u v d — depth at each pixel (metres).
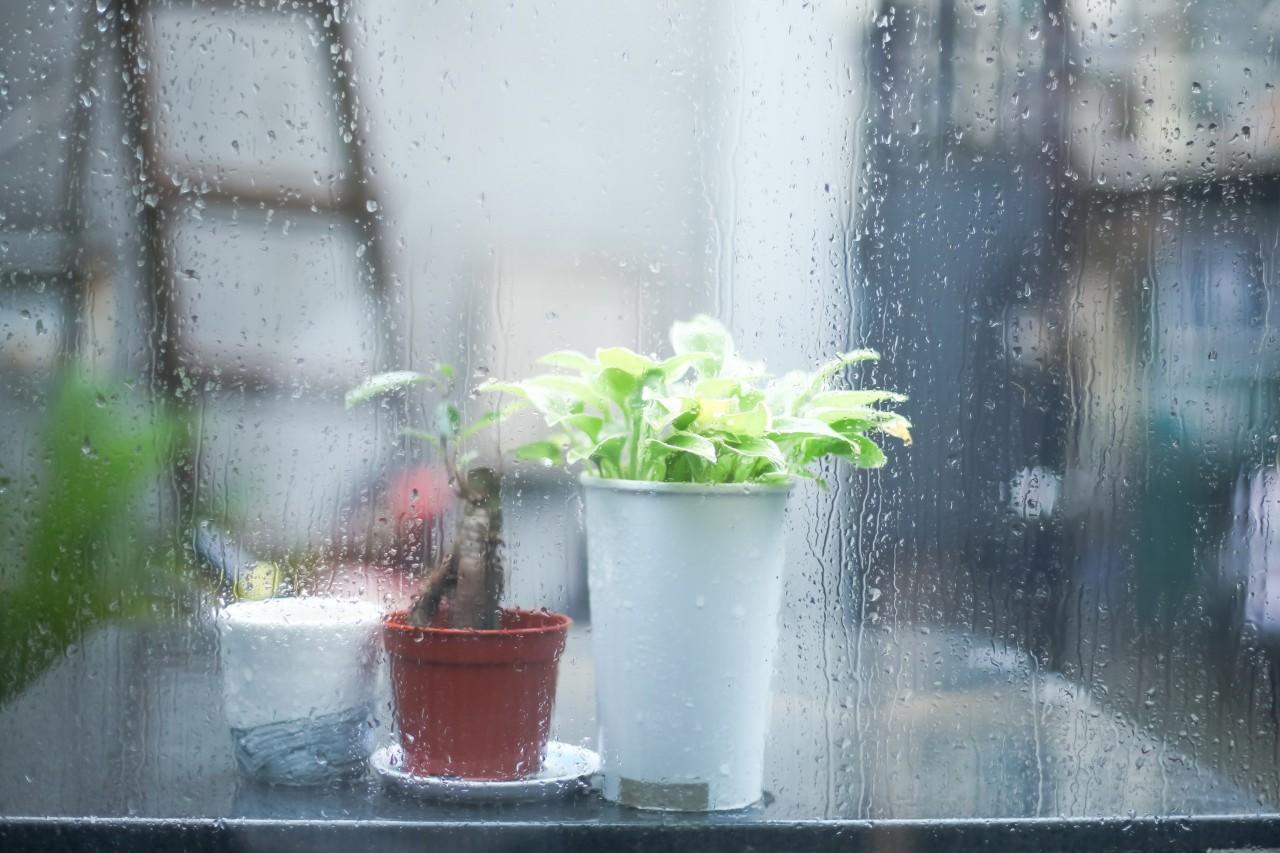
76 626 1.94
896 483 2.07
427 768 1.75
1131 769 1.82
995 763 1.82
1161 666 1.99
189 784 1.76
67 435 1.98
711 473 1.74
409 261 2.09
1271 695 1.95
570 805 1.74
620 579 1.73
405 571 1.89
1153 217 2.16
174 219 2.06
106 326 2.03
